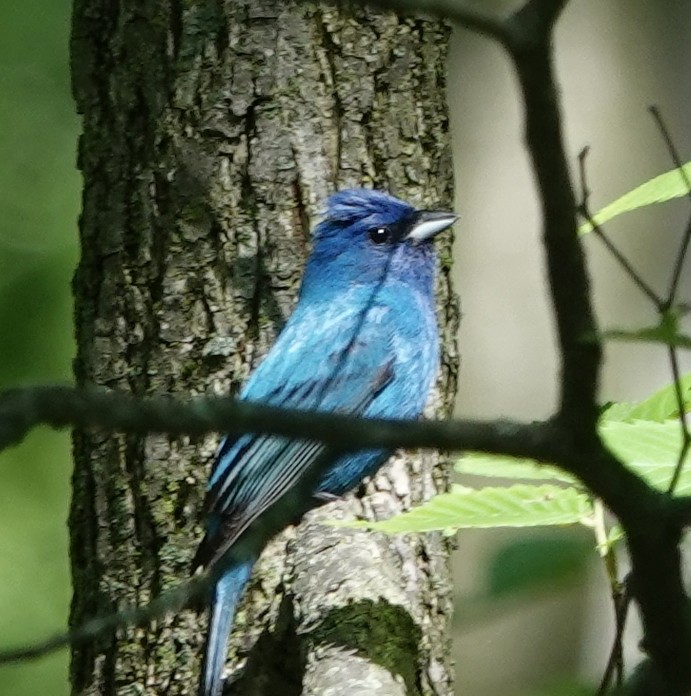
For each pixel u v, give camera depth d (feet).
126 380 32.27
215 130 32.27
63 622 57.57
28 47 66.44
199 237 32.12
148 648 31.24
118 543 31.89
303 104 32.73
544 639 55.21
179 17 32.45
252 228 32.45
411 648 27.20
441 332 37.60
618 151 62.80
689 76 63.26
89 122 33.14
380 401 37.32
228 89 32.37
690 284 60.90
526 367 59.77
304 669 26.50
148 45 32.55
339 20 33.04
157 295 32.17
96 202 32.83
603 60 63.16
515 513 17.31
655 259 61.41
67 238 61.82
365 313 36.09
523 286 60.49
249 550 14.14
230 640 30.76
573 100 63.00
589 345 11.55
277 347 32.55
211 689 29.60
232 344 32.09
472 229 61.41
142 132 32.53
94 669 31.83
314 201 32.78
